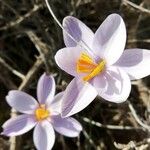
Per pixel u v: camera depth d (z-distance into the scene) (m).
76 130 0.22
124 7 0.28
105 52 0.20
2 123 0.27
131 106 0.25
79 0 0.28
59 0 0.28
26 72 0.29
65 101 0.20
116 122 0.27
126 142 0.27
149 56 0.20
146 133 0.25
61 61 0.19
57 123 0.23
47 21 0.28
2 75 0.28
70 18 0.20
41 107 0.23
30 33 0.28
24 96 0.23
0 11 0.29
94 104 0.27
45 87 0.23
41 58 0.27
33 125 0.23
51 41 0.28
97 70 0.20
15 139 0.24
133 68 0.20
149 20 0.29
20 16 0.28
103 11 0.28
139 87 0.27
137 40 0.28
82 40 0.20
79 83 0.20
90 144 0.26
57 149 0.27
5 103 0.28
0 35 0.30
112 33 0.20
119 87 0.19
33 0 0.28
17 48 0.30
